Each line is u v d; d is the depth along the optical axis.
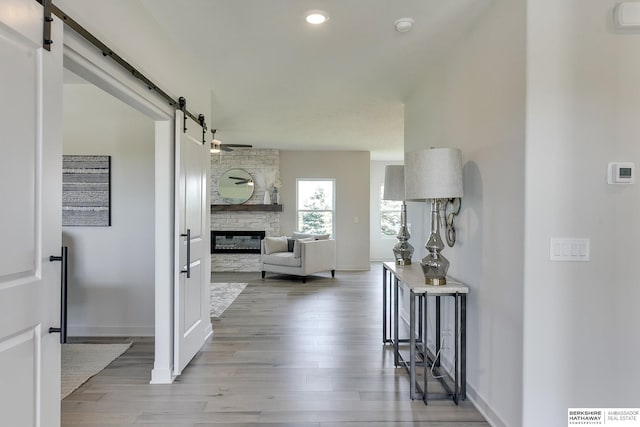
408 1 2.35
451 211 3.00
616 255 1.98
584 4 1.97
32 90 1.39
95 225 3.96
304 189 8.59
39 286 1.43
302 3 2.39
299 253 6.91
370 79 3.73
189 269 3.04
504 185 2.20
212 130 6.07
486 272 2.43
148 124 3.96
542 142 1.97
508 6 2.16
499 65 2.26
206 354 3.46
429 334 3.56
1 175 1.25
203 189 3.64
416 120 4.07
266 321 4.54
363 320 4.60
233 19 2.59
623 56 1.97
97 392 2.74
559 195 1.98
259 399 2.63
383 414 2.44
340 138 6.89
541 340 1.99
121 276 3.98
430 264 2.63
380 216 10.20
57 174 1.53
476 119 2.60
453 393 2.65
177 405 2.55
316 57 3.22
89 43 1.83
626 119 1.97
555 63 1.97
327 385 2.85
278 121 5.49
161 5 2.42
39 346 1.44
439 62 3.30
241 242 8.35
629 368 1.99
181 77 3.14
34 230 1.41
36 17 1.40
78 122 3.96
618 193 1.98
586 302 1.99
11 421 1.30
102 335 3.96
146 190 3.96
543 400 1.99
